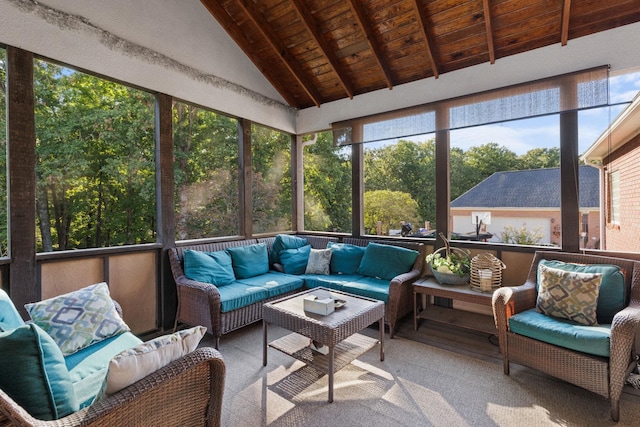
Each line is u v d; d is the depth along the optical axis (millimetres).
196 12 3617
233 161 4230
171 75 3357
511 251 3338
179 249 3393
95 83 3043
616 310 2301
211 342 3041
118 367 1098
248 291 3180
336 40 3762
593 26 2867
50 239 2760
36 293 2455
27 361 1080
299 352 2404
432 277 3561
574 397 2129
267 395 2168
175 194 3619
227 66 3975
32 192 2438
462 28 3240
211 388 1396
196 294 2971
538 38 3094
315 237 4629
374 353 2789
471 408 2020
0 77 2432
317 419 1924
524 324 2289
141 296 3158
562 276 2441
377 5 3285
